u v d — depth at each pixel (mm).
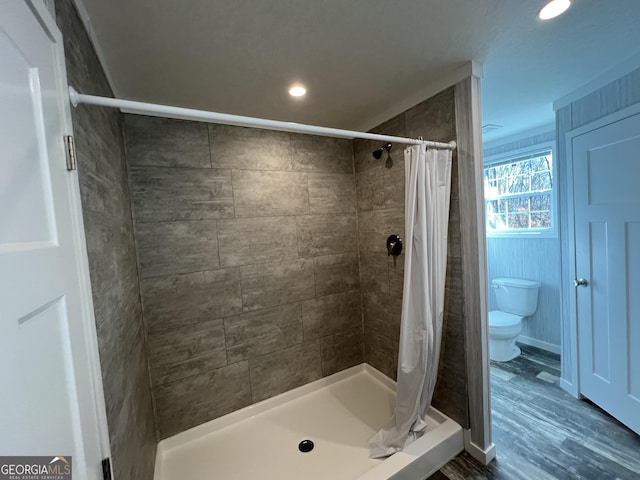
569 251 2039
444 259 1654
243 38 1198
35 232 514
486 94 1922
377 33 1214
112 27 1064
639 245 1570
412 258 1618
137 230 1705
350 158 2457
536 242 2869
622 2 1076
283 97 1757
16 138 475
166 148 1772
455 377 1729
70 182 676
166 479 1582
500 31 1235
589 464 1530
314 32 1188
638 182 1548
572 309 2049
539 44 1344
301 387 2281
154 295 1759
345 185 2438
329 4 1033
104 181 1074
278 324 2184
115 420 905
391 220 2152
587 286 1914
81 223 712
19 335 432
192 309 1870
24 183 490
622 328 1692
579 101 1863
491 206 3275
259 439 1856
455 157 1617
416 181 1537
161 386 1789
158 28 1100
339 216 2418
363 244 2451
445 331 1769
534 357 2729
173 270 1807
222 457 1724
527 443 1702
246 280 2047
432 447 1562
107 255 1008
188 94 1637
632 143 1554
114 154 1318
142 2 963
